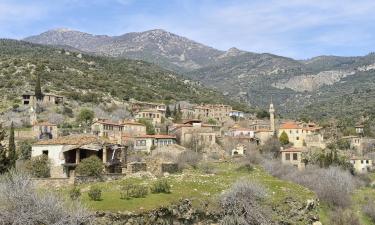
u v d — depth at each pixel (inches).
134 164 2915.8
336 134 7682.1
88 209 1755.7
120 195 2080.5
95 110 7199.8
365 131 7834.6
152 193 2194.9
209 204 2261.3
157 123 7170.3
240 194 2338.8
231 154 5433.1
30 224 1533.0
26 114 6397.6
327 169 4640.8
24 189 1625.2
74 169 2706.7
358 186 4692.4
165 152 4544.8
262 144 6486.2
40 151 2967.5
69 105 7337.6
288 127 6855.3
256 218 2281.0
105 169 2883.9
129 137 5349.4
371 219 3563.0
